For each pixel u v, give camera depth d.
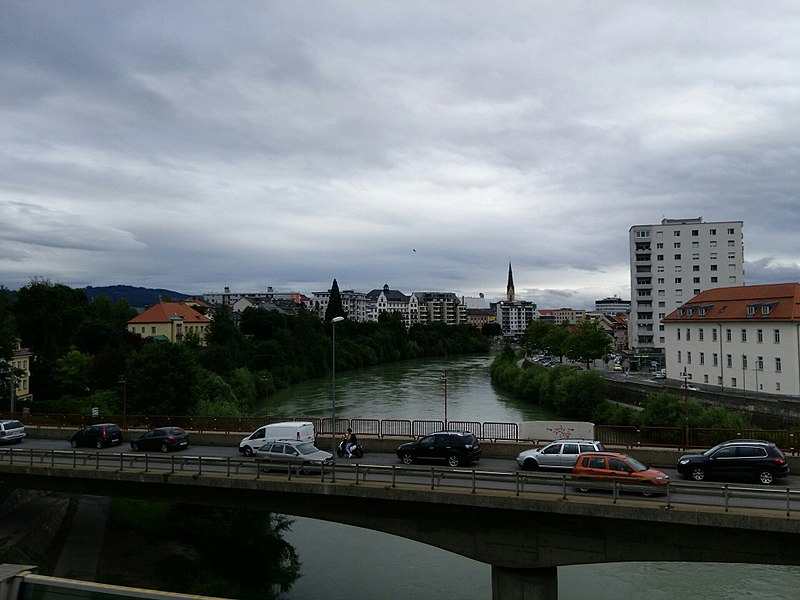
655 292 128.25
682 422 60.59
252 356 126.06
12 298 133.12
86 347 101.69
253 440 40.50
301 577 35.28
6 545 34.41
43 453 35.50
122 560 36.28
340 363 152.75
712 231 125.25
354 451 38.09
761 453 29.64
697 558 23.73
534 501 25.09
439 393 104.25
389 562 37.38
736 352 79.62
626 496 26.14
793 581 32.81
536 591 25.95
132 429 49.44
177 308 152.38
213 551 38.34
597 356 121.44
